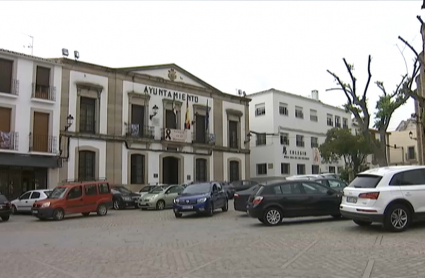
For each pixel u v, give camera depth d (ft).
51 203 61.05
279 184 46.55
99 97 95.09
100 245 34.32
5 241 39.04
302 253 27.76
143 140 100.48
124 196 79.92
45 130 86.53
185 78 113.09
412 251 27.12
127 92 100.12
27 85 84.53
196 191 63.10
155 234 40.96
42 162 84.64
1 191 81.82
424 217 36.42
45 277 23.24
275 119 134.31
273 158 132.36
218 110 119.14
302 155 141.90
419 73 86.53
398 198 35.78
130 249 31.71
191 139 111.04
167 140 104.17
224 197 67.67
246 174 124.36
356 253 27.12
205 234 39.86
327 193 47.34
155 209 75.72
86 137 91.97
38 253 31.17
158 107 105.40
